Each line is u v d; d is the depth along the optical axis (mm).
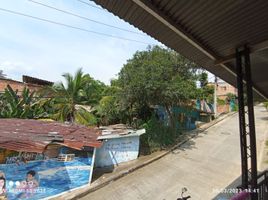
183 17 3559
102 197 9500
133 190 10016
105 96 19844
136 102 17219
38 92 17797
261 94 9062
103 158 12922
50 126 12367
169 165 13078
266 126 23031
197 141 18250
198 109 25891
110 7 3648
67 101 17844
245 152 4828
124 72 16281
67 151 10023
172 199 8977
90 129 13594
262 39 4117
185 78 17688
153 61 15797
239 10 3291
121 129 15375
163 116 19875
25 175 8891
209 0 3092
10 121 12656
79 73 18094
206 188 9719
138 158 14453
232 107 37594
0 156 8680
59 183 9594
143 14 3586
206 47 4668
